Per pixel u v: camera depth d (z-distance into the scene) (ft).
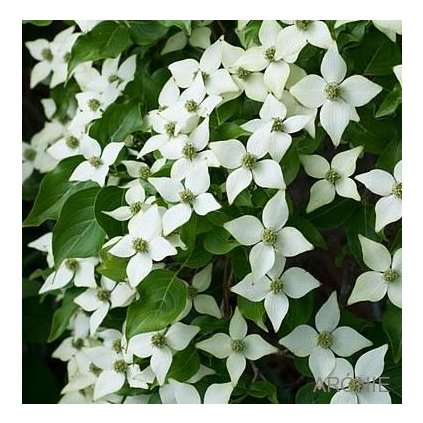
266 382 3.05
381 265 2.86
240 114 3.10
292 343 2.90
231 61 3.08
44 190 3.29
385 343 3.02
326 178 2.93
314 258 3.77
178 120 3.02
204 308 3.05
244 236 2.81
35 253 4.27
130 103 3.25
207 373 3.02
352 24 3.01
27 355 4.37
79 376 3.42
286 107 2.96
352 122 3.02
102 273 2.93
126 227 3.06
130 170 3.14
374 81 3.07
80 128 3.47
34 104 4.52
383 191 2.86
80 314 3.54
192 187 2.86
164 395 3.05
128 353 3.05
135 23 3.38
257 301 2.86
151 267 2.86
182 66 3.15
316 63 3.09
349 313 3.01
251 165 2.84
